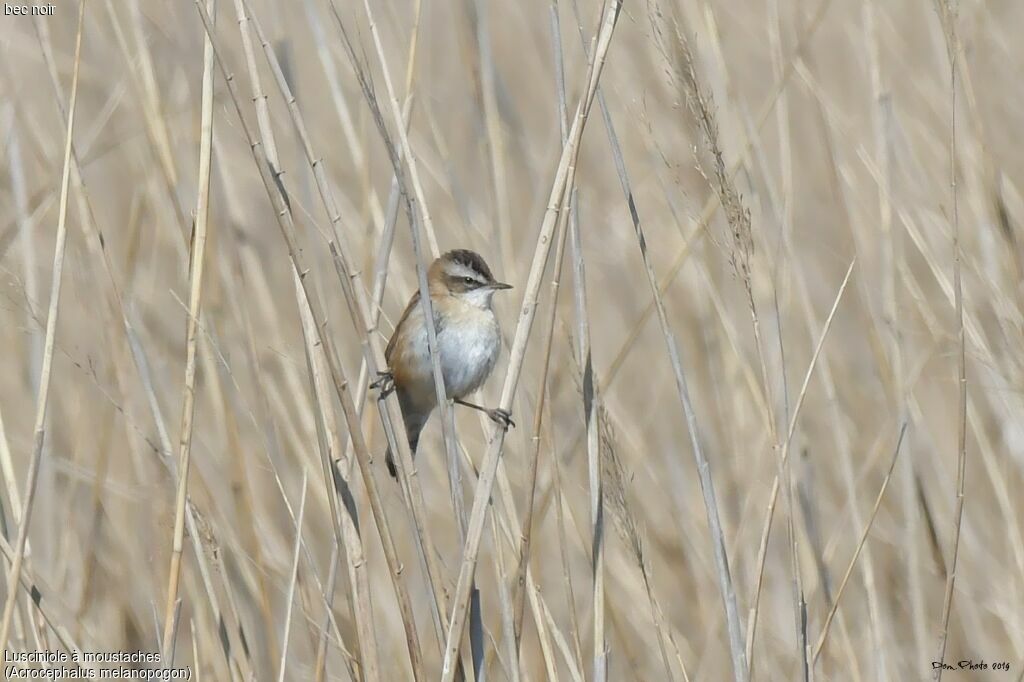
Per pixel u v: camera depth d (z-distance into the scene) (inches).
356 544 269.9
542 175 412.8
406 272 423.8
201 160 278.8
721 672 376.2
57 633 288.0
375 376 256.1
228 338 374.6
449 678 244.1
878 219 448.5
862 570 347.3
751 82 497.7
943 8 315.6
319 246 396.8
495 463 252.2
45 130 405.7
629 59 457.1
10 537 292.7
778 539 399.5
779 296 399.9
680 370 278.5
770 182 376.5
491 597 402.6
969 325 370.9
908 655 391.2
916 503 368.8
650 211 472.4
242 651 301.1
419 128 454.6
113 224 425.7
